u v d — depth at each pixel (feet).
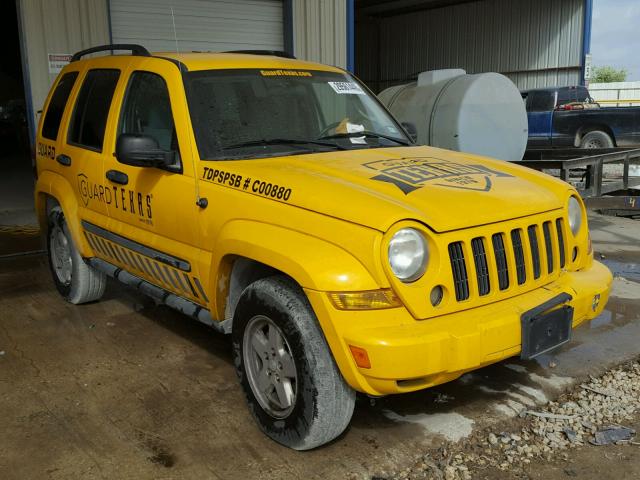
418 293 9.55
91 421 11.93
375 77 94.38
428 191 10.66
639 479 10.16
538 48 75.15
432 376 9.66
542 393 12.84
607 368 13.94
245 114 13.29
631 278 20.68
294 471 10.30
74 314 17.53
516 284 10.64
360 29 94.43
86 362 14.49
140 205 13.74
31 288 19.98
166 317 17.26
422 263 9.60
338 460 10.59
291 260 9.90
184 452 10.89
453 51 84.17
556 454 10.83
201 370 14.05
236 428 11.64
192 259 12.34
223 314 12.26
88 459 10.71
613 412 12.17
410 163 12.26
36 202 18.72
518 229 10.77
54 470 10.42
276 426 10.84
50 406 12.50
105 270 16.02
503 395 12.76
